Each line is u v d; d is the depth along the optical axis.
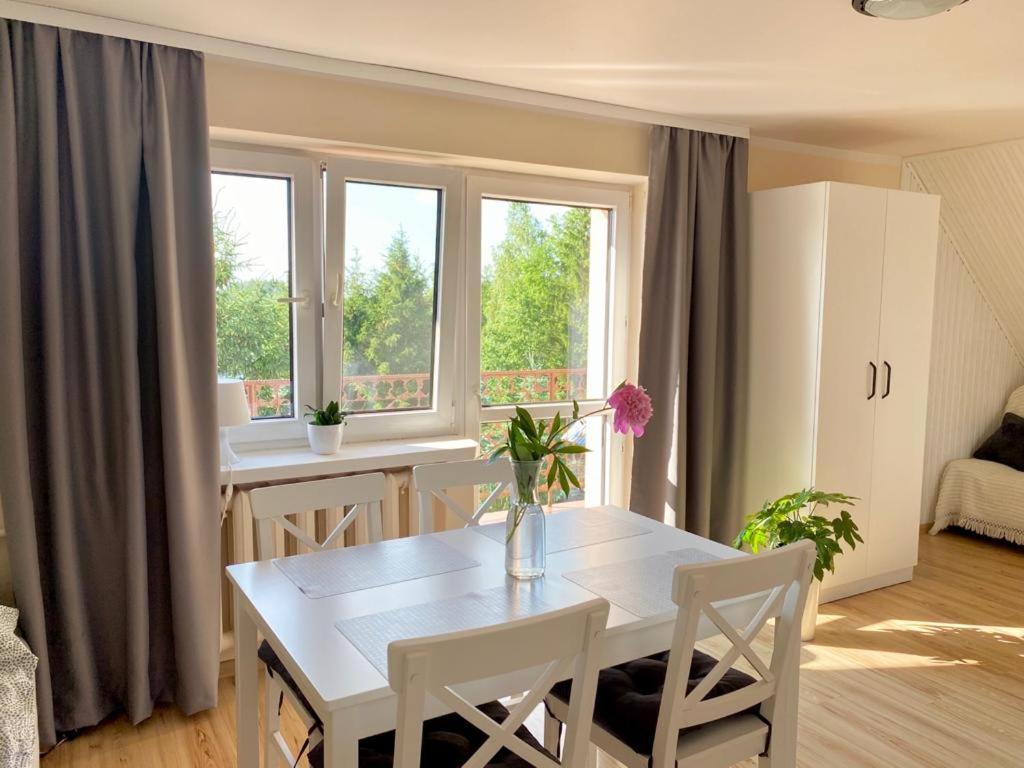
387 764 1.60
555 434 1.96
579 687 1.46
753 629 1.77
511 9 2.32
